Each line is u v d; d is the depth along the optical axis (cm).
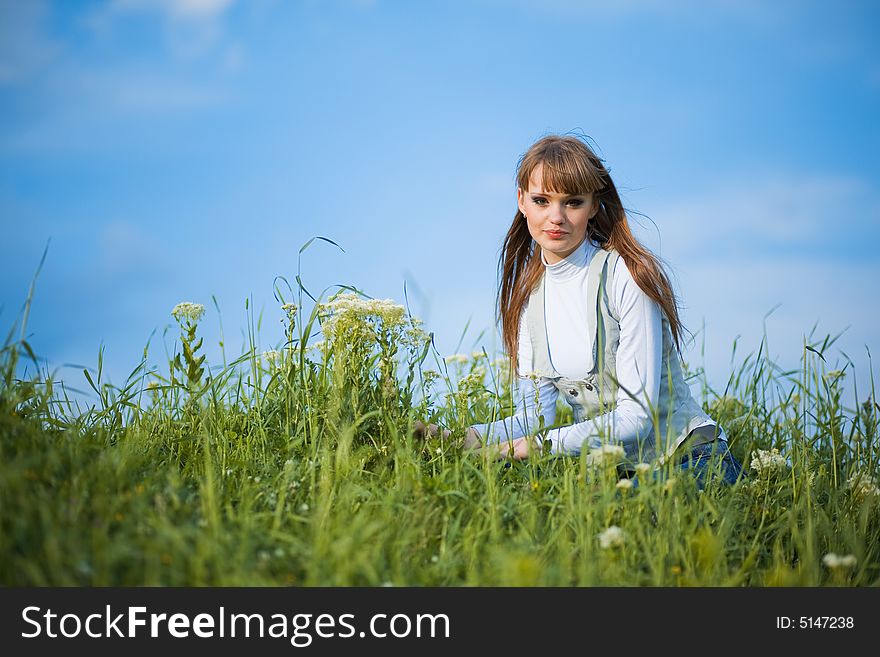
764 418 545
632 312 459
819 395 497
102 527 289
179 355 444
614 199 473
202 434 429
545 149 463
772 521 415
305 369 449
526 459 445
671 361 475
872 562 395
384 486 384
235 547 298
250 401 475
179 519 312
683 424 466
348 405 425
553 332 493
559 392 522
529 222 478
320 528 316
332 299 443
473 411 539
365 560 300
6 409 353
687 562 343
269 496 367
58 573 268
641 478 379
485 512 366
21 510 286
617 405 464
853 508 434
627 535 341
